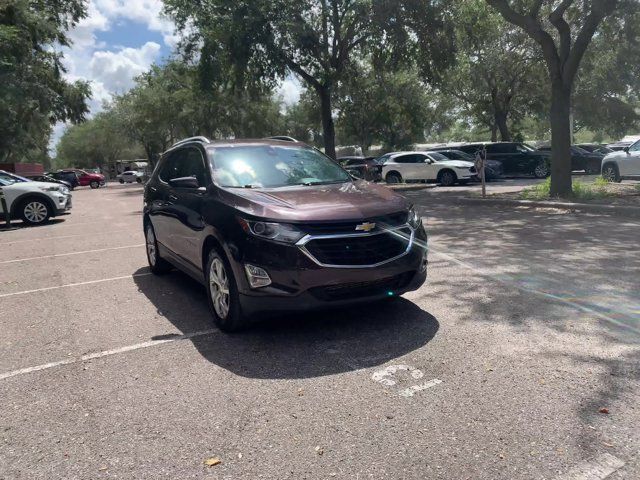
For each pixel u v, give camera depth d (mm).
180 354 4500
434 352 4254
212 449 3045
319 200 4809
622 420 3148
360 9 19609
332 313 5340
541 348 4227
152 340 4883
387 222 4684
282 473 2793
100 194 35062
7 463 2998
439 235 9742
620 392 3473
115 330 5219
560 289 5805
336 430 3182
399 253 4715
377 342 4531
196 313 5676
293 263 4359
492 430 3098
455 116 46156
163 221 6746
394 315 5195
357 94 30359
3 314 5977
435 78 21594
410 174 24625
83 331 5234
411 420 3252
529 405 3355
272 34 19391
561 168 13992
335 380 3857
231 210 4812
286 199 4820
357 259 4488
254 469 2840
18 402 3748
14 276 8070
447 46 20172
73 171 50188
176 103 39750
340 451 2965
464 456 2865
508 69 31797
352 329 4879
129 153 92500
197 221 5367
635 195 13625
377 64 22719
